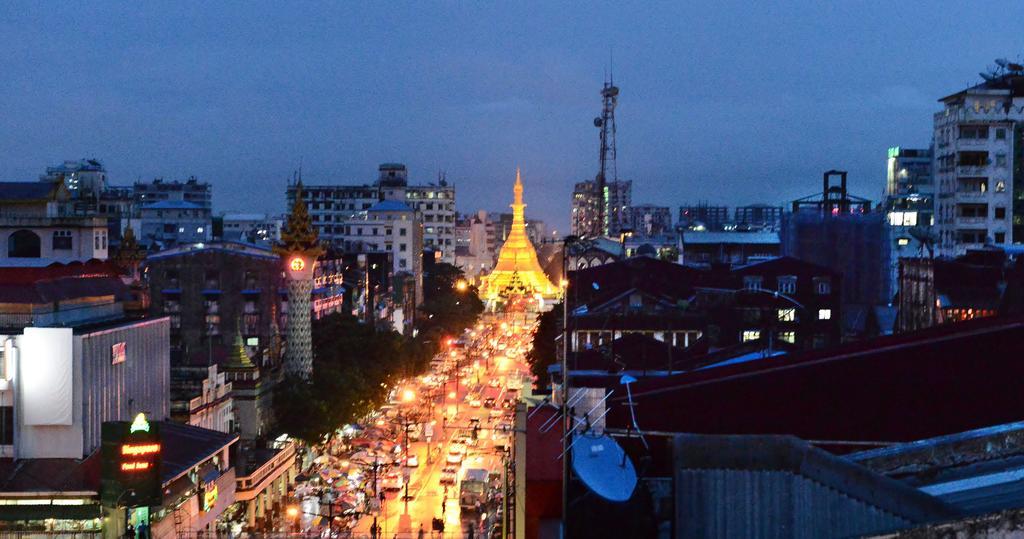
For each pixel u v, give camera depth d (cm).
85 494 8188
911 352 3969
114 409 9419
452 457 13688
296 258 13988
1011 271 11781
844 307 12812
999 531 2172
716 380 4031
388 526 10475
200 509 9244
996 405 3906
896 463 3142
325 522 10556
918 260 12506
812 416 3984
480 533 9831
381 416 16938
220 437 10038
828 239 13025
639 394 4056
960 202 16662
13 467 8512
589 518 3362
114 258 17300
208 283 17025
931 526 2203
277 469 11369
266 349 16062
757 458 3056
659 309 12494
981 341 3947
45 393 8588
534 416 4122
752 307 11988
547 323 14600
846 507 2959
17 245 12288
